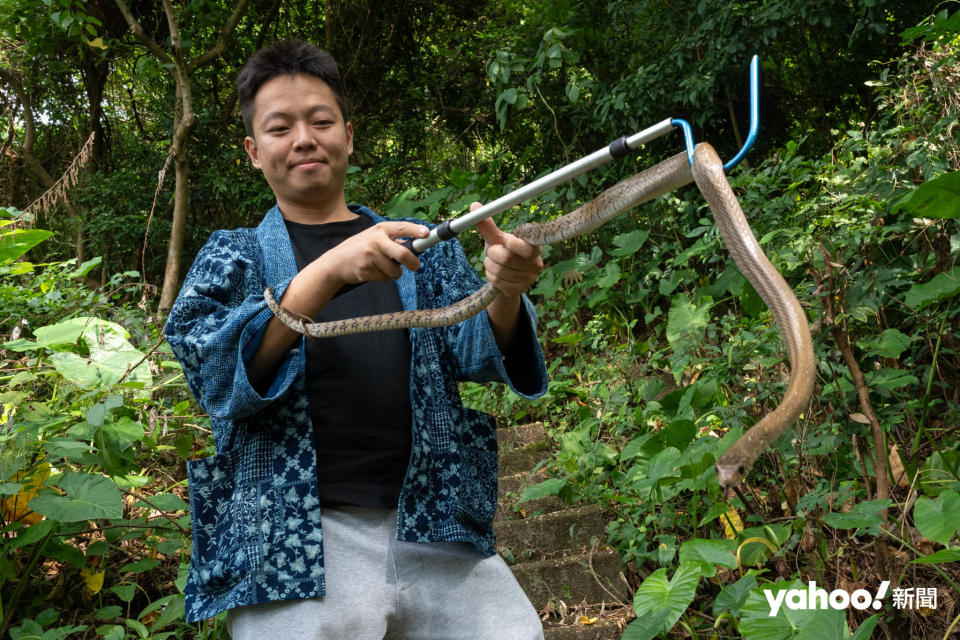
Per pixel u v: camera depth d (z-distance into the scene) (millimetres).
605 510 4289
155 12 11953
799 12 7086
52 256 10922
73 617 3469
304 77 2086
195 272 1961
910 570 3332
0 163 10875
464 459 2008
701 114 8109
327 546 1811
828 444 3398
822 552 3320
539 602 3727
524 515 4426
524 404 5594
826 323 3398
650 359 5266
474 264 6973
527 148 8977
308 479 1812
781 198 4680
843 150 4539
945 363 4250
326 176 2082
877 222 3982
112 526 3426
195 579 1814
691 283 6039
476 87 12406
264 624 1761
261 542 1769
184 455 3918
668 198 6086
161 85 12289
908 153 4176
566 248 7598
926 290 3658
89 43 9023
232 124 12164
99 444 3285
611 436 4816
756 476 3799
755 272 1230
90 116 12641
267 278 1967
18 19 10125
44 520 3230
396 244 1606
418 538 1853
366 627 1776
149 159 11523
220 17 10422
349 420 1880
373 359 1935
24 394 3402
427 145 12891
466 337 1992
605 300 6391
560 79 9438
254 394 1708
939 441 3934
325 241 2088
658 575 2779
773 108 8766
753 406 3678
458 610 1894
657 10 8508
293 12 13047
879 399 4055
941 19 4520
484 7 12602
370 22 12398
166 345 4137
